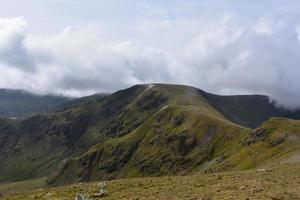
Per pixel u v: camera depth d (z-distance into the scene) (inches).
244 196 1413.6
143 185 1913.1
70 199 1667.1
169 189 1723.7
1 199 1940.2
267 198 1366.9
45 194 1897.1
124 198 1592.0
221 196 1445.6
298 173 1972.2
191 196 1501.0
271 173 2042.3
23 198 1872.5
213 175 2159.2
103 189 1765.5
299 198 1362.0
